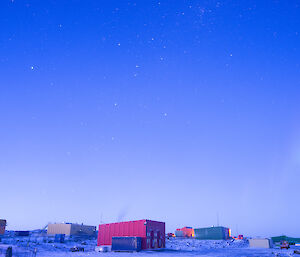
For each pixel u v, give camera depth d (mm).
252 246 60625
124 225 49469
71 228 80312
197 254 39219
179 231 98312
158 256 35344
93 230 87188
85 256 34688
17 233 72000
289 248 54688
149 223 47875
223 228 87062
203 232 89062
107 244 50250
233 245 67688
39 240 60406
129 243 44031
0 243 42594
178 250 48094
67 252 40031
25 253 31547
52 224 81625
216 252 43719
